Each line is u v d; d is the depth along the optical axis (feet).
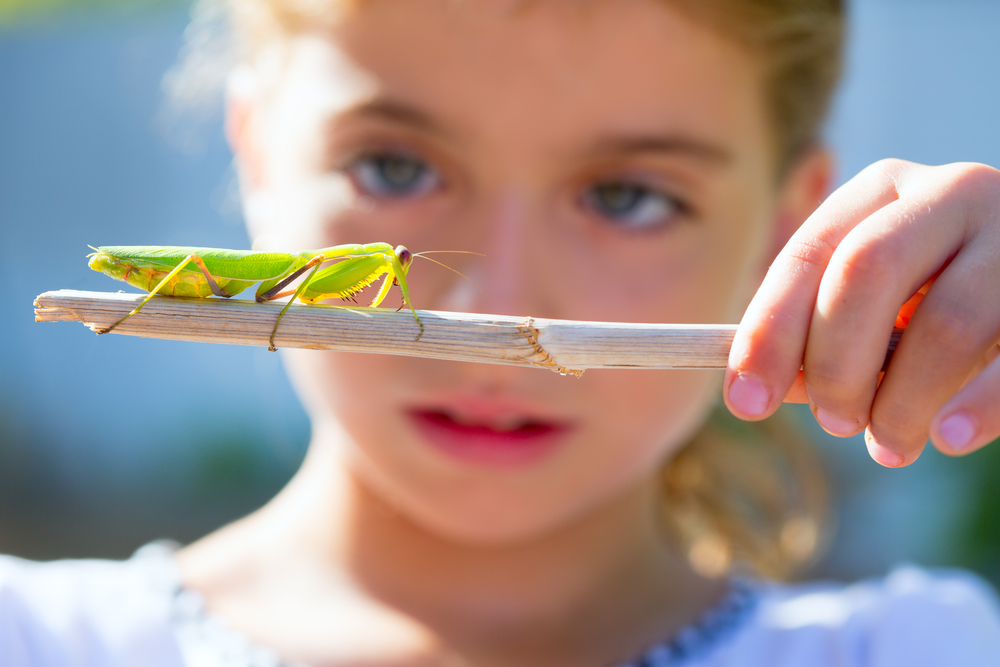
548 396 1.49
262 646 1.55
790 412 1.88
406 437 1.51
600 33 1.50
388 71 1.51
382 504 1.58
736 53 1.56
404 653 1.54
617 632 1.59
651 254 1.53
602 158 1.52
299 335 1.29
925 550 3.36
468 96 1.50
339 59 1.53
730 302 1.58
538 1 1.49
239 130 1.72
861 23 4.09
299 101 1.57
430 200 1.53
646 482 1.65
